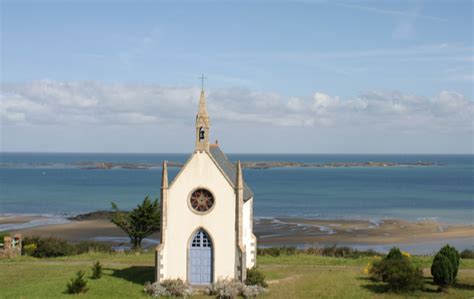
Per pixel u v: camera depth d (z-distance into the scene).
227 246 45.94
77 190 198.62
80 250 67.56
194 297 43.19
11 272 53.09
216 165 46.19
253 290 43.19
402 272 44.44
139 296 43.09
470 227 106.25
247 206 51.44
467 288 45.53
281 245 85.75
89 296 42.53
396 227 106.31
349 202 156.38
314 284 46.94
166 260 46.31
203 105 46.84
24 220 117.75
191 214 46.28
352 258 62.50
